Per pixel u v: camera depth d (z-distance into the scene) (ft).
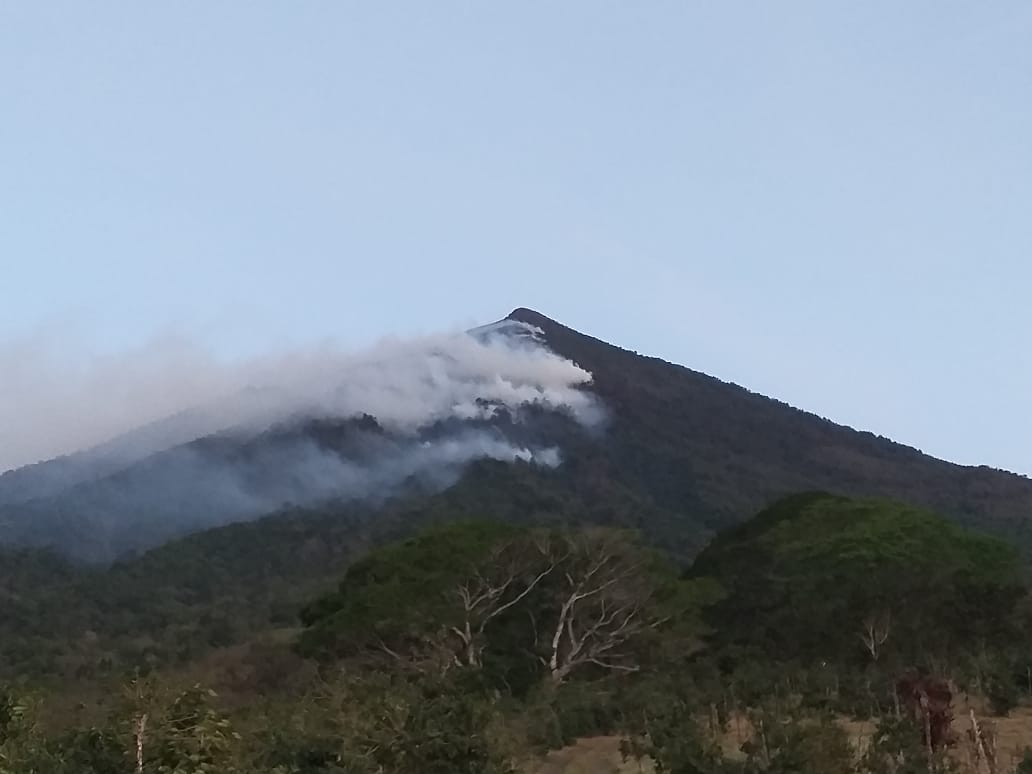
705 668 124.67
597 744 95.50
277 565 285.43
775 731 58.49
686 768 59.52
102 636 216.54
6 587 264.72
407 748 50.29
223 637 204.33
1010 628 138.10
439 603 124.57
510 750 54.85
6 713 42.86
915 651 128.36
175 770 36.35
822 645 135.95
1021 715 100.53
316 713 57.11
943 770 59.88
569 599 134.41
